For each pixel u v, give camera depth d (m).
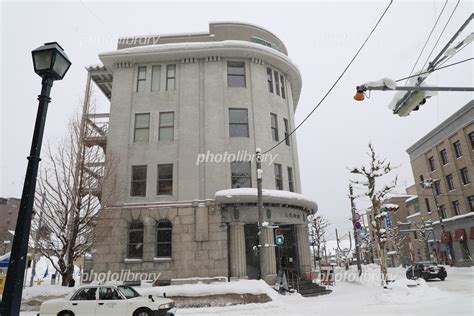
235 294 15.95
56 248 18.73
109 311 11.35
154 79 25.55
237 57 25.78
